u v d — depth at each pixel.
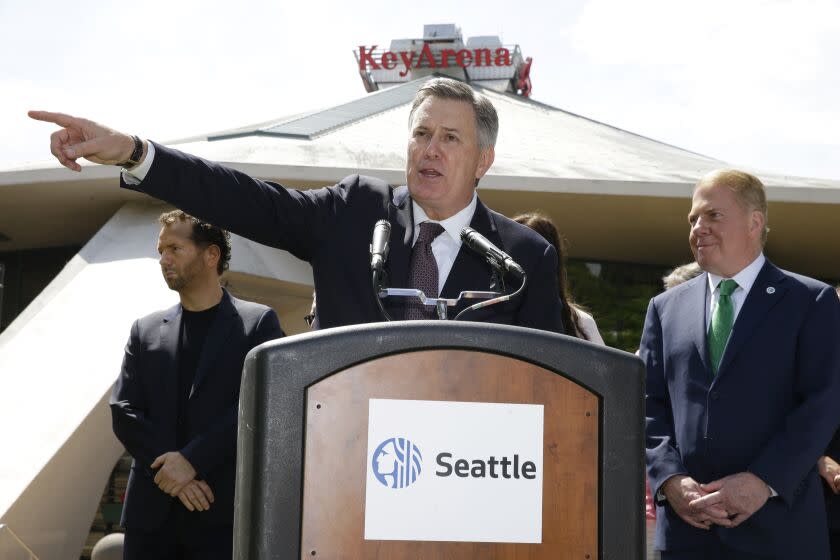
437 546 1.45
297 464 1.43
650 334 3.24
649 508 4.16
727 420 2.91
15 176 10.09
